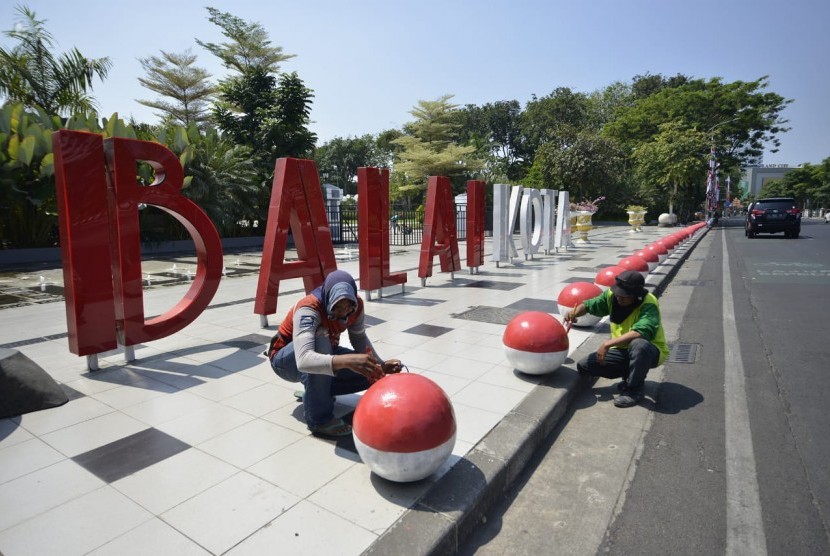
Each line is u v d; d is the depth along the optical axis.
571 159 35.44
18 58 16.02
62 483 2.78
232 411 3.75
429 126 39.06
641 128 40.16
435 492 2.65
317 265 6.67
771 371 4.89
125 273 4.70
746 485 2.96
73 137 4.23
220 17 27.33
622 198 37.62
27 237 14.45
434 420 2.61
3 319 6.96
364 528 2.36
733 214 78.75
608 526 2.62
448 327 6.25
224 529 2.36
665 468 3.18
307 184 6.45
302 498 2.62
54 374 4.59
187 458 3.05
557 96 47.75
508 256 12.31
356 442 2.72
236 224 19.86
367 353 3.53
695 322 6.89
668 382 4.67
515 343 4.30
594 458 3.33
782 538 2.49
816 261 13.22
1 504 2.59
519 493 2.95
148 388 4.23
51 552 2.21
